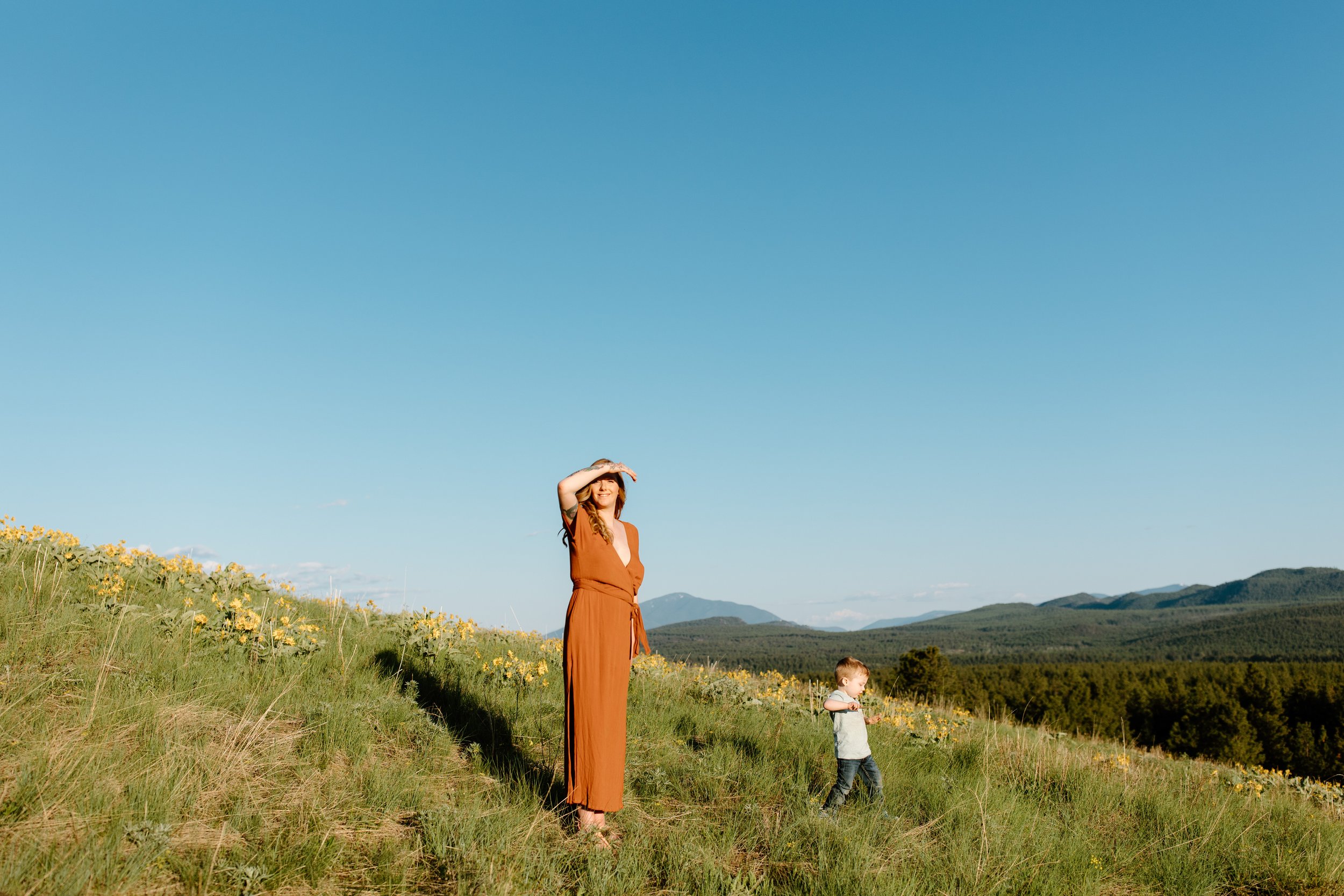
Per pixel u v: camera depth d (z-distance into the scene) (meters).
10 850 2.99
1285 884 5.05
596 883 3.67
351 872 3.48
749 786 5.46
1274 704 62.97
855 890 3.83
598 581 4.48
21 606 5.81
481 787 4.78
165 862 3.19
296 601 9.56
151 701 4.65
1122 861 5.04
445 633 7.96
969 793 5.93
